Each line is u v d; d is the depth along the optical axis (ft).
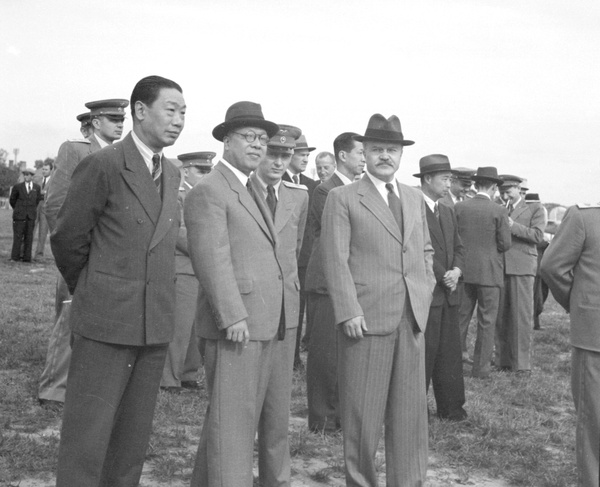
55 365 18.61
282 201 14.20
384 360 14.10
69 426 11.62
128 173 11.72
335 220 14.33
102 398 11.63
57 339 18.61
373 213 14.28
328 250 14.28
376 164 14.44
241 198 13.16
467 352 30.27
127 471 12.28
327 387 18.10
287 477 13.88
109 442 12.30
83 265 11.87
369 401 14.05
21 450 15.37
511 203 32.35
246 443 12.94
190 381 21.91
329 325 18.06
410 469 14.28
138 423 12.20
